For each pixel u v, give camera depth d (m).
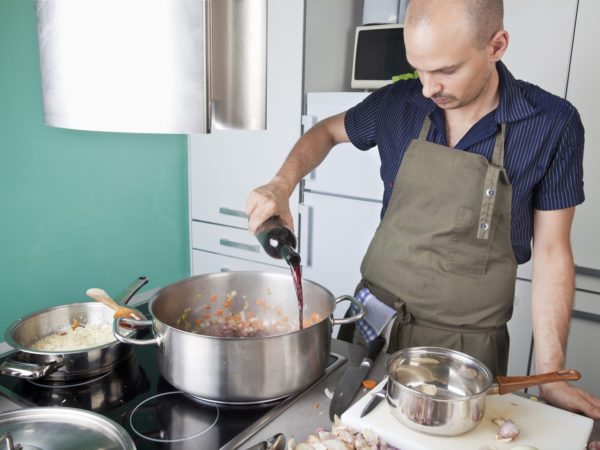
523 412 0.78
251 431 0.74
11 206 1.98
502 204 1.05
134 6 0.55
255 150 2.38
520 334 1.88
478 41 0.82
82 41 0.58
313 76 2.22
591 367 1.83
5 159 1.93
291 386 0.81
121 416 0.77
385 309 1.12
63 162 2.13
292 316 1.11
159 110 0.58
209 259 2.72
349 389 0.84
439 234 1.09
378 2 2.22
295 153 1.29
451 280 1.10
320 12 2.18
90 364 0.87
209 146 2.54
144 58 0.56
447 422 0.70
